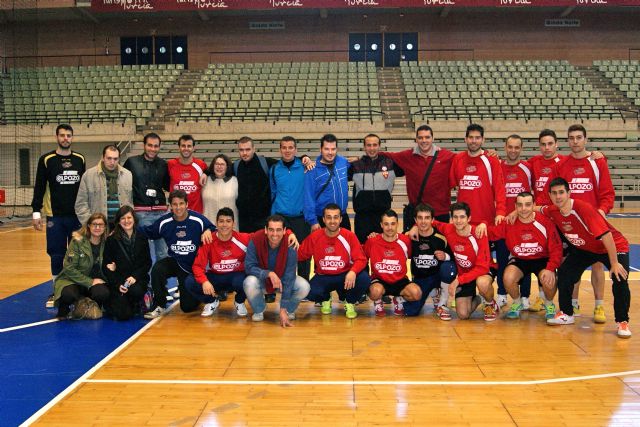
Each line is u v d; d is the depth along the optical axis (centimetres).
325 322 514
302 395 337
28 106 1870
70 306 542
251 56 2212
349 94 1889
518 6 1983
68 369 384
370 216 566
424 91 1914
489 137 1762
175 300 616
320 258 524
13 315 540
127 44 2223
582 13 2150
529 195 505
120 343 446
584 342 445
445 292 521
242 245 520
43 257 892
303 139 1777
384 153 572
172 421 302
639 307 566
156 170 589
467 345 438
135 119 1791
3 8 1989
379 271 529
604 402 325
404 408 318
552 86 1912
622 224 1292
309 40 2195
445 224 524
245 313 539
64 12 2072
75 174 569
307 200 552
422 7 2011
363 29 2181
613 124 1759
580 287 670
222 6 2000
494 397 333
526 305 552
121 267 525
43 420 304
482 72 2003
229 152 1742
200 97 1878
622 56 2159
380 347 433
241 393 340
